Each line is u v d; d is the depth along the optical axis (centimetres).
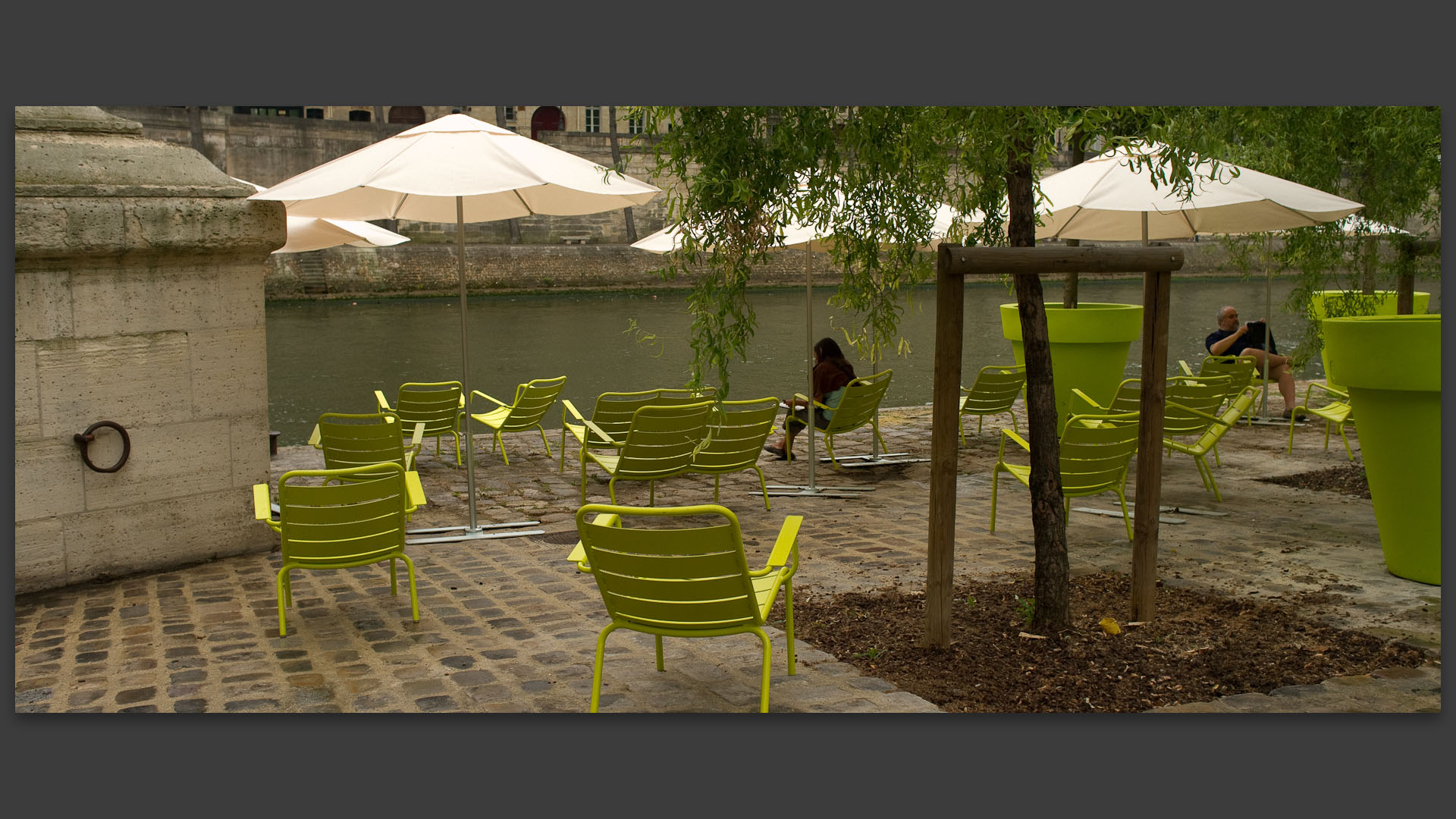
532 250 4747
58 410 668
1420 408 612
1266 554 700
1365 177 1080
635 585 446
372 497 585
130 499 699
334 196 894
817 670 506
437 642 557
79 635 581
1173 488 923
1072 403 1147
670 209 576
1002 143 532
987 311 3559
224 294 738
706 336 575
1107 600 604
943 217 805
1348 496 879
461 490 960
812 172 588
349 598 637
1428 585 627
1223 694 473
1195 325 2869
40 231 646
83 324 675
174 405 717
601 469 1055
